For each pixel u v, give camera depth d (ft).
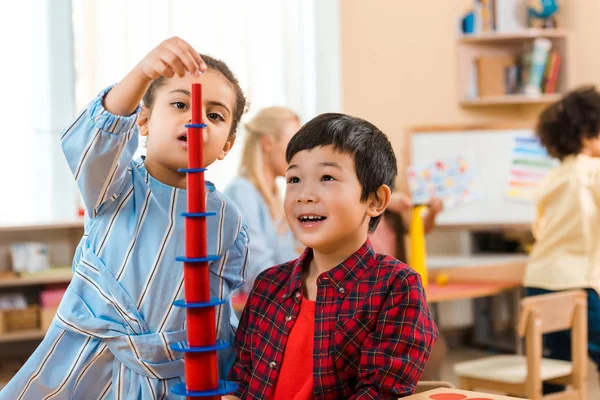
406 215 9.53
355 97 12.75
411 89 13.00
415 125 13.00
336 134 3.47
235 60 11.64
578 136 9.33
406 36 12.98
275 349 3.60
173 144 3.65
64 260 10.60
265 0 11.84
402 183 11.89
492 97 12.91
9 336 9.40
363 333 3.44
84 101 10.97
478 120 13.21
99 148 3.40
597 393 10.22
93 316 3.64
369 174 3.53
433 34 13.05
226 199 3.99
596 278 9.01
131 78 3.24
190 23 11.37
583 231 9.11
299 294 3.63
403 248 9.35
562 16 13.32
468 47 13.10
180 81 3.65
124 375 3.65
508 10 13.06
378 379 3.30
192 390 2.67
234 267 4.02
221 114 3.72
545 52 12.85
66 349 3.69
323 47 12.57
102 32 11.00
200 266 2.67
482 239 13.15
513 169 11.51
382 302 3.45
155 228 3.71
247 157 8.54
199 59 3.13
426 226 9.63
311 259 3.77
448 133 11.57
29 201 10.80
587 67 13.00
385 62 12.91
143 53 11.13
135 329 3.62
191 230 2.67
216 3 11.50
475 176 11.51
